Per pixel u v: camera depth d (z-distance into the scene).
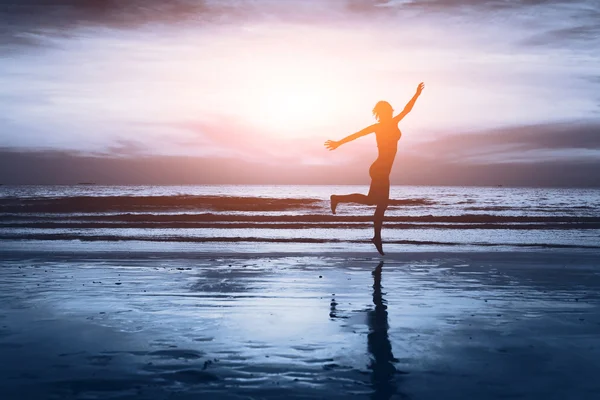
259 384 3.39
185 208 32.19
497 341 4.43
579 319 5.26
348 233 16.86
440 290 6.90
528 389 3.30
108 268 8.84
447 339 4.49
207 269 8.78
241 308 5.74
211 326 4.92
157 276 8.00
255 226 18.91
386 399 3.14
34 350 4.12
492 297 6.42
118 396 3.18
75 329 4.79
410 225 19.52
